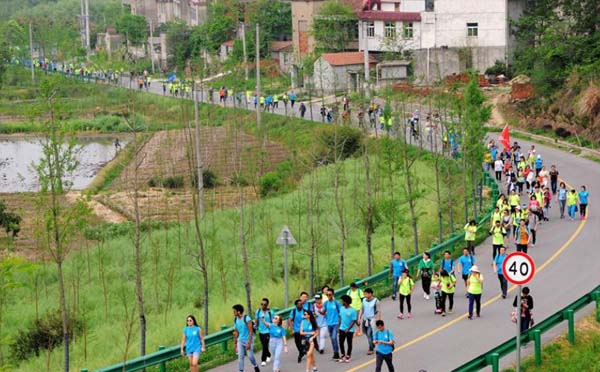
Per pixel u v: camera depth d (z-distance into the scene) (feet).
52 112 140.97
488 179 251.19
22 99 513.45
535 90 352.08
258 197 270.26
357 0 504.43
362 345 138.00
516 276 115.96
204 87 506.07
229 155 323.78
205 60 554.87
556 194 234.58
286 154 340.39
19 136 452.76
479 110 220.02
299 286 179.11
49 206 160.45
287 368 129.08
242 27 509.76
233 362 133.28
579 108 317.63
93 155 391.24
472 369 118.42
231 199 277.03
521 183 235.81
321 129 322.14
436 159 207.82
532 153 249.75
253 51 538.88
